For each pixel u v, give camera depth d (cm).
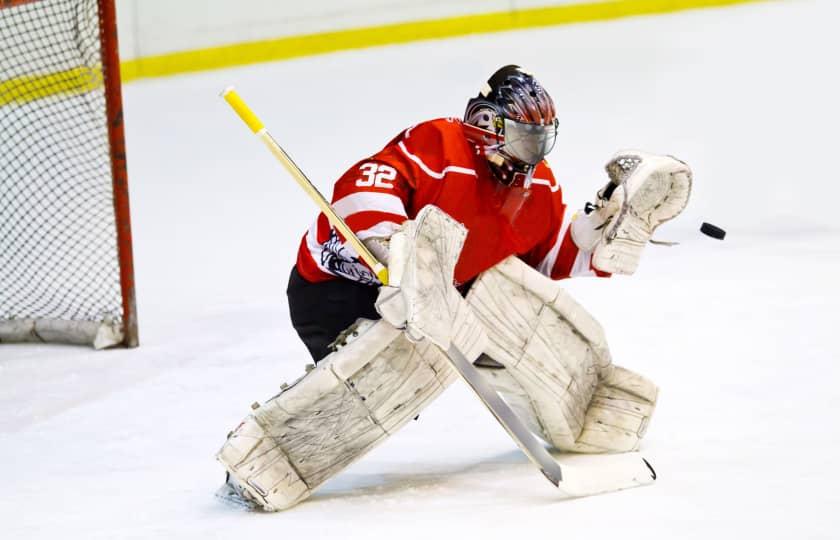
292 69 4078
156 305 2027
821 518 846
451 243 924
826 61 3344
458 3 4131
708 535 824
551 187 1102
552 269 1135
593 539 832
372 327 966
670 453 1072
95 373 1617
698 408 1218
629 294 1788
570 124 3031
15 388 1564
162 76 4250
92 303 2066
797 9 3934
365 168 1008
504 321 1040
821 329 1499
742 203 2338
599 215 1083
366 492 1029
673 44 3706
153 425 1341
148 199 2930
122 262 1748
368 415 988
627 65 3531
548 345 1058
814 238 2070
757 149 2683
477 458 1125
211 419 1349
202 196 2908
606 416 1106
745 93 3133
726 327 1551
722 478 970
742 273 1859
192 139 3478
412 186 1006
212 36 4216
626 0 4084
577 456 1106
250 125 949
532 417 1105
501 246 1034
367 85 3703
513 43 3972
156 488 1091
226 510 1004
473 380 941
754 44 3597
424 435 1224
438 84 3584
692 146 2752
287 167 954
